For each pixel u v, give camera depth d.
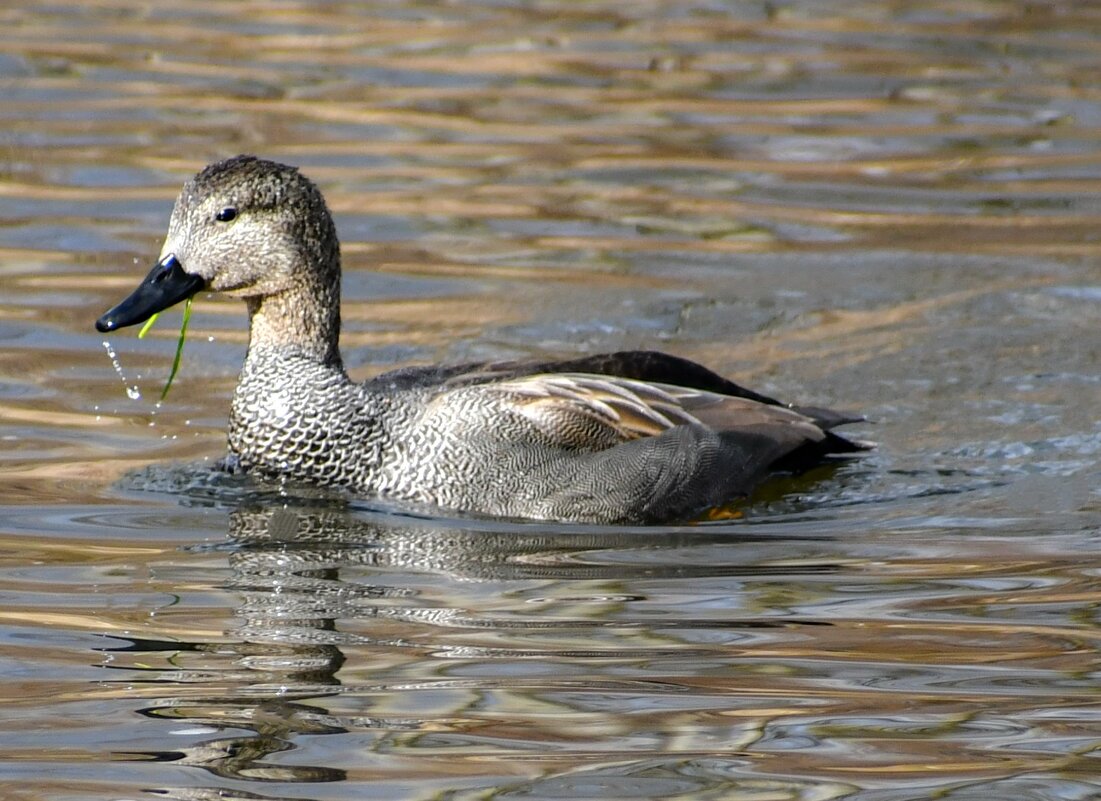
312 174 20.48
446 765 7.94
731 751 8.09
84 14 26.80
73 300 16.56
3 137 21.36
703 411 13.15
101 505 12.13
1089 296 17.28
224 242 12.94
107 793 7.62
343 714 8.48
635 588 10.58
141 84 23.53
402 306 16.88
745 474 12.84
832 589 10.53
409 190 20.09
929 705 8.66
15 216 18.86
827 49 25.69
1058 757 8.03
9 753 8.03
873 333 16.33
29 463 12.94
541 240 18.77
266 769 7.87
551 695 8.75
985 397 14.88
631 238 18.86
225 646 9.41
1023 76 24.59
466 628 9.78
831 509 12.52
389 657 9.27
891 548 11.45
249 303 13.37
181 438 13.71
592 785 7.75
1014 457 13.58
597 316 16.72
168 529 11.69
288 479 12.93
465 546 11.55
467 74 24.30
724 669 9.13
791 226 19.34
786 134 22.34
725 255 18.44
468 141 21.83
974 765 7.95
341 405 12.93
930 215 19.78
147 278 12.98
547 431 12.77
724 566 11.08
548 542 11.70
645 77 24.34
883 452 13.78
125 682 8.87
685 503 12.52
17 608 9.98
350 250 18.31
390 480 12.75
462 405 12.86
